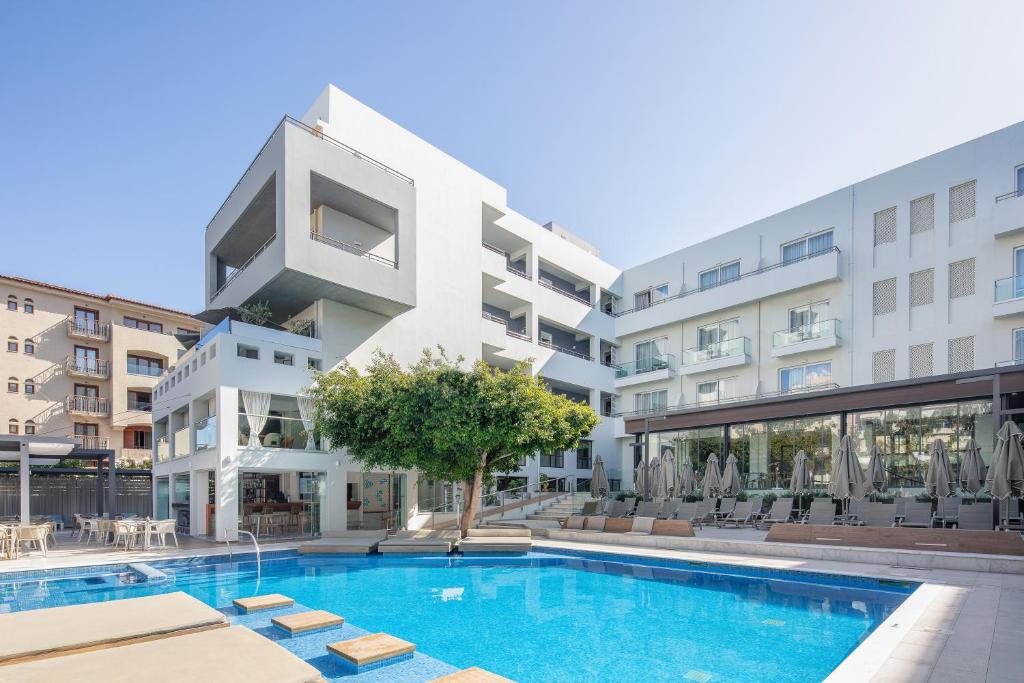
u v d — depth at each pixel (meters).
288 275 18.66
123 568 12.96
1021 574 10.41
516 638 7.75
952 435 19.94
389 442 16.69
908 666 5.38
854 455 15.99
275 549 15.06
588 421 18.09
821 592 10.47
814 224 27.45
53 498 25.41
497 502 25.39
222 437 17.16
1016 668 5.32
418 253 24.23
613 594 10.55
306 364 19.80
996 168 22.20
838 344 25.58
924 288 23.78
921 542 12.06
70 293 33.06
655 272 34.94
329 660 6.45
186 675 2.77
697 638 7.67
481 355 27.83
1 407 30.41
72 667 2.87
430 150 25.34
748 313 29.52
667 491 20.09
